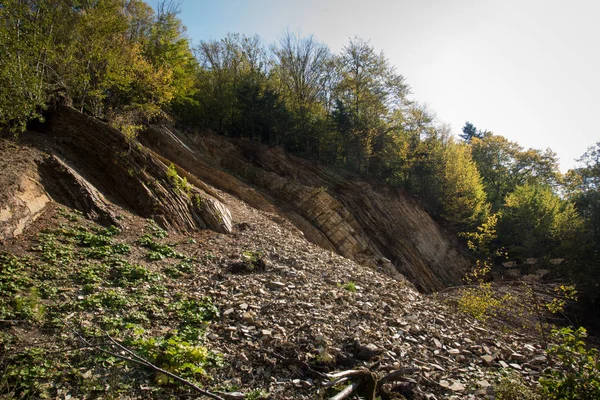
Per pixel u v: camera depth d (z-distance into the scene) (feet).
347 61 115.65
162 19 83.35
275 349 19.94
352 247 73.46
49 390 15.37
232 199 62.18
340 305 27.02
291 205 76.18
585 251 73.67
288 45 117.08
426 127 119.75
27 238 29.14
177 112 89.97
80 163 41.93
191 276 30.53
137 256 32.24
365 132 105.19
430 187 107.14
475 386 17.90
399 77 114.93
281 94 113.19
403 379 17.53
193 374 17.19
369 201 91.61
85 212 36.22
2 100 34.42
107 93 57.88
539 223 92.94
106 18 51.03
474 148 164.86
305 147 106.32
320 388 16.28
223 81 103.76
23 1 43.80
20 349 17.63
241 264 33.19
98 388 15.72
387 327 24.13
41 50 40.96
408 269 82.99
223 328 22.17
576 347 16.81
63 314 21.21
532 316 35.24
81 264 27.99
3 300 21.09
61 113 46.29
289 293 28.25
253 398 15.85
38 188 34.37
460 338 24.17
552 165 155.74
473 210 103.76
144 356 18.01
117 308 23.02
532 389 17.61
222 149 86.89
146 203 41.37
